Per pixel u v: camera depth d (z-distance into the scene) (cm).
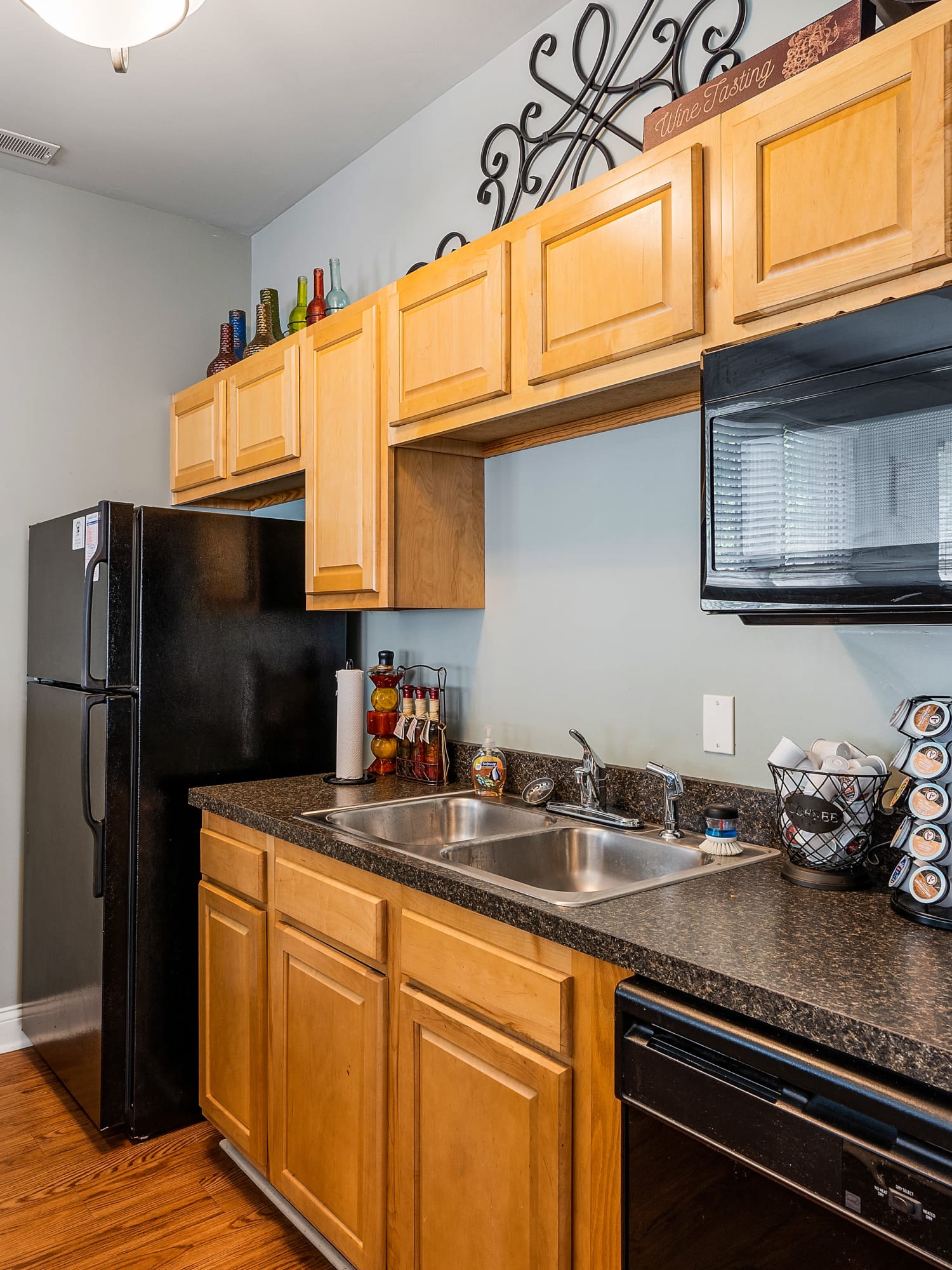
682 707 176
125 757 221
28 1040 279
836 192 117
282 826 181
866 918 119
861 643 147
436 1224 143
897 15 117
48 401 284
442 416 189
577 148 200
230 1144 215
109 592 220
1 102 238
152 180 284
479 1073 133
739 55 166
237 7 200
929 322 103
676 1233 103
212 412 277
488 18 207
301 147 264
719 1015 101
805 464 117
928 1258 78
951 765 118
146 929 221
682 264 136
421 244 246
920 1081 81
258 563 243
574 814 183
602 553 193
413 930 148
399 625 258
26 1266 177
